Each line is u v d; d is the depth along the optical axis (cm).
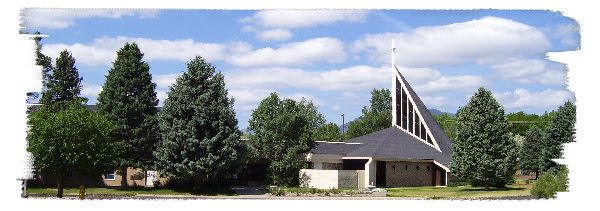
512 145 3244
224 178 3312
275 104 3788
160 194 3048
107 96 3375
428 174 4200
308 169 3738
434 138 4484
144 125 3359
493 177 3219
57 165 2495
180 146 3127
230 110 3222
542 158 3506
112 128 2736
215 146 3145
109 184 3453
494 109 3234
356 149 4047
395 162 3991
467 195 2862
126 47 3431
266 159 3775
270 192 3222
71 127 2492
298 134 3778
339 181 3556
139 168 3406
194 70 3228
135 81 3394
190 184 3350
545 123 4294
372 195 3105
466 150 3262
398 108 4803
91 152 2550
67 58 3944
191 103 3147
